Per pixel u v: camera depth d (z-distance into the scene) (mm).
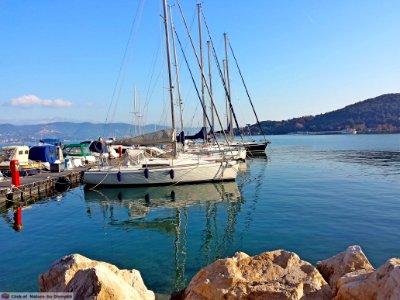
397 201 18016
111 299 5812
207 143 39562
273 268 6629
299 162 40469
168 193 21844
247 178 28047
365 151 56406
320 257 10523
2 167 29469
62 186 26125
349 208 16578
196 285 6477
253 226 14062
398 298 4973
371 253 10727
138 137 24250
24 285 9203
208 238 12945
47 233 14102
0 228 15047
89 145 42781
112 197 21344
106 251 11805
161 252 11570
